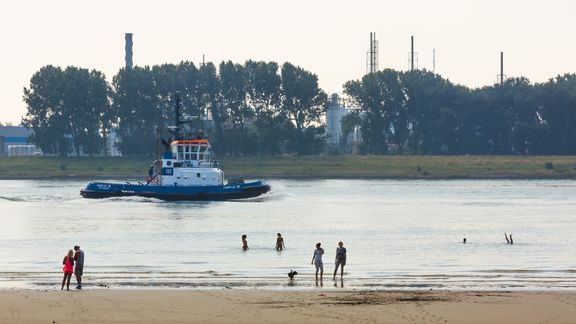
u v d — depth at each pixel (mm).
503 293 148625
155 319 128625
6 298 142375
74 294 146375
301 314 131250
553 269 184625
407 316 129875
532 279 169125
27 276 172000
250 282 164000
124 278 170000
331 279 168625
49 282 163875
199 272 179125
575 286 159250
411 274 176375
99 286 158375
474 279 168875
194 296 144750
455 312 132750
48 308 135000
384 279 168500
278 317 129625
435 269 184625
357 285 160250
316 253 163875
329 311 133125
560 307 136375
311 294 147250
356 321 127125
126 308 135375
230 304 138375
